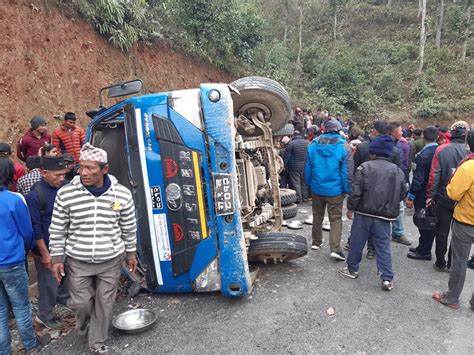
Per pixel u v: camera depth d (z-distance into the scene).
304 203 8.66
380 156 4.27
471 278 4.63
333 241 5.10
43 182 3.53
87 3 8.41
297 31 35.69
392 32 35.38
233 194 3.76
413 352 3.12
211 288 3.96
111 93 4.36
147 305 4.01
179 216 3.90
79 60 7.83
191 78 13.15
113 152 4.40
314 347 3.20
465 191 3.59
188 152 3.81
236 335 3.39
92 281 3.16
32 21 6.68
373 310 3.80
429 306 3.89
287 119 5.33
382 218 4.19
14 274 3.04
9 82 5.94
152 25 11.31
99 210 3.00
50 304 3.65
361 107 24.50
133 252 3.30
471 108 24.03
